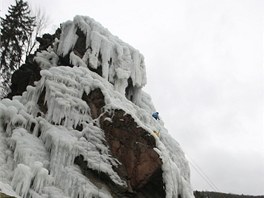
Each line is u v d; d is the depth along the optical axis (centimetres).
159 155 1594
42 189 1269
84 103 1650
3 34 3120
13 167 1332
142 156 1561
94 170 1466
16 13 3269
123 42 2191
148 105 2230
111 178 1467
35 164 1270
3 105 1543
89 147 1507
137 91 2152
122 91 2008
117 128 1602
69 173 1384
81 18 2138
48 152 1456
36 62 2092
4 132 1489
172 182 1602
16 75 2197
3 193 1027
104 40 2042
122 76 2005
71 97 1641
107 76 1966
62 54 2084
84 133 1554
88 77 1772
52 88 1620
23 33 3272
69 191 1353
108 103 1680
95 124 1616
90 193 1376
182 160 1936
